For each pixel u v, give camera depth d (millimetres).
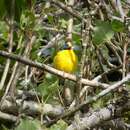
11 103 6340
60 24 8008
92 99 5371
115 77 8672
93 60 7316
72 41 7633
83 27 5898
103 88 5746
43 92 5766
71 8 7488
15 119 6191
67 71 6480
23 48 6129
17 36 6312
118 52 7730
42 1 7879
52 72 5141
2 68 6703
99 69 7805
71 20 7734
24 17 5855
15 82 6121
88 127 5660
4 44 7273
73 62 6500
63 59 6465
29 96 6770
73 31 7852
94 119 5742
